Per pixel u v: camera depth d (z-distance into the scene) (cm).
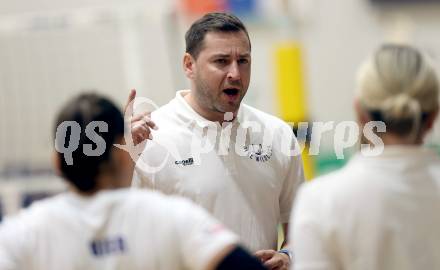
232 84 940
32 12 2480
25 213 668
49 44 2284
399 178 672
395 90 666
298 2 2502
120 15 2270
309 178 1741
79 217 648
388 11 2509
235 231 953
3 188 1978
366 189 668
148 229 648
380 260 661
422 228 664
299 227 681
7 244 638
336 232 666
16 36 2281
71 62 2292
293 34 2450
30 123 2280
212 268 638
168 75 2369
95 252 640
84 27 2277
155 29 2348
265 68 2484
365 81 680
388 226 659
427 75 670
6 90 2295
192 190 951
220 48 939
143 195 669
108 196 658
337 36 2530
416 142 688
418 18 2498
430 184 675
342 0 2523
